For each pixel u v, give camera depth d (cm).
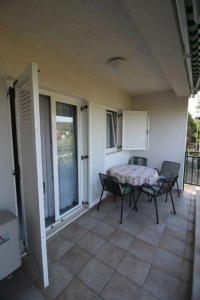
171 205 307
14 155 176
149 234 222
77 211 279
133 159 417
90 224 245
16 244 144
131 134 393
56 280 154
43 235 141
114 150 377
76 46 189
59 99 233
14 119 173
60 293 143
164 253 188
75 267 169
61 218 252
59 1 123
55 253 188
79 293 143
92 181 294
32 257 169
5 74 160
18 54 168
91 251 191
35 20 145
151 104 400
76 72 241
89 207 292
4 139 166
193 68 210
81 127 277
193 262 168
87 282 153
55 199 241
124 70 257
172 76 230
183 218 262
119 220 256
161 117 391
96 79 285
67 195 273
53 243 204
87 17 141
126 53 204
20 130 165
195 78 251
